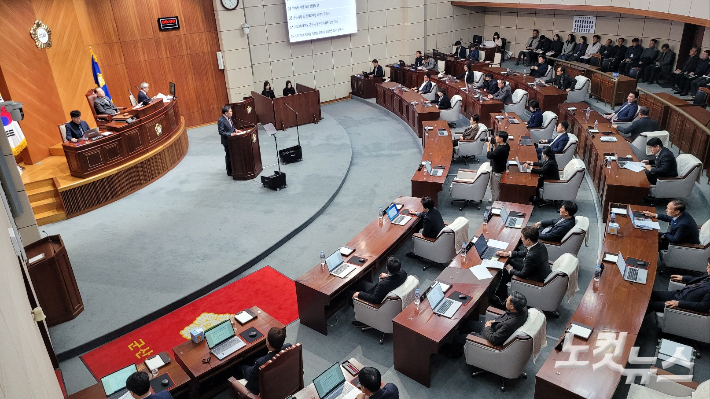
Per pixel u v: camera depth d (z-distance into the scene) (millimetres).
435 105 14281
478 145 11602
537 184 8883
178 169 12227
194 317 7012
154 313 6969
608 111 13695
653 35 16094
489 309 5930
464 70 18797
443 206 9773
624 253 6605
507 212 7988
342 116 16812
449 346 6020
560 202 9516
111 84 13820
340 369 4828
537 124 11914
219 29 15328
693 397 4418
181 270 7898
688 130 10039
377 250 7242
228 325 5660
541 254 6234
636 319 5395
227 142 11016
